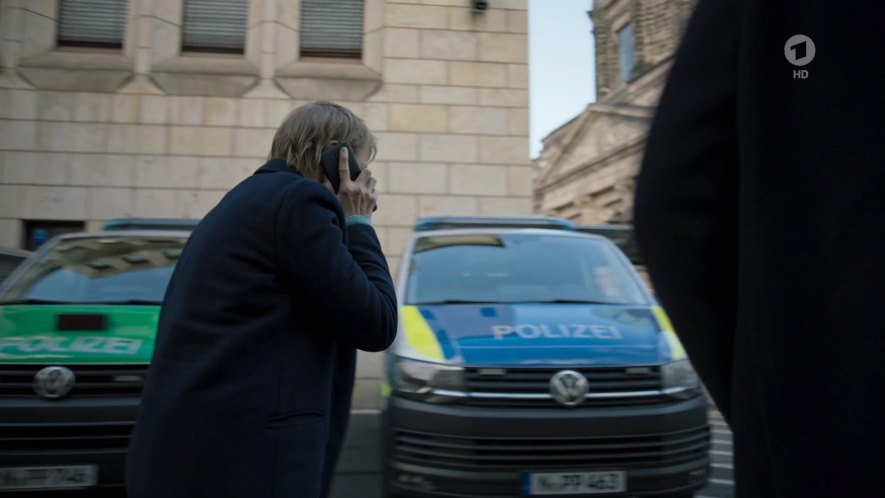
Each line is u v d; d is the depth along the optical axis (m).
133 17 9.67
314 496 1.39
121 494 3.44
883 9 0.70
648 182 0.91
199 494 1.29
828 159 0.70
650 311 3.96
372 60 9.96
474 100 10.01
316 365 1.47
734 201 0.82
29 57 9.41
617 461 3.16
